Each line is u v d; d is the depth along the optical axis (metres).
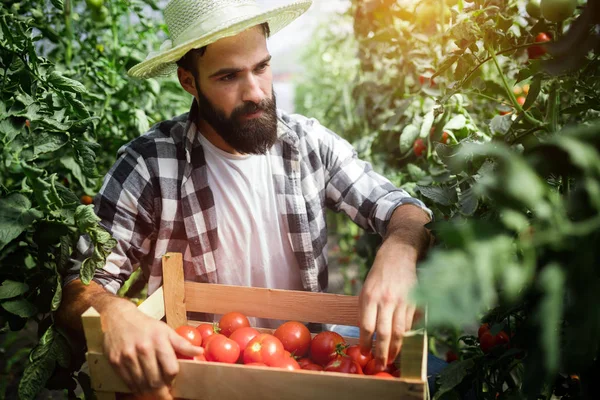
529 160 0.74
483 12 1.34
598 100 1.17
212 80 1.43
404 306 1.12
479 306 0.62
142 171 1.55
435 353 2.15
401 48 2.14
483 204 1.25
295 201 1.61
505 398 1.18
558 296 0.63
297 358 1.30
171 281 1.36
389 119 1.85
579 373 0.88
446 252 0.67
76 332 1.35
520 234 0.74
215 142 1.59
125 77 2.26
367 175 1.70
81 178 1.74
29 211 1.28
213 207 1.59
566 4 1.08
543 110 1.61
